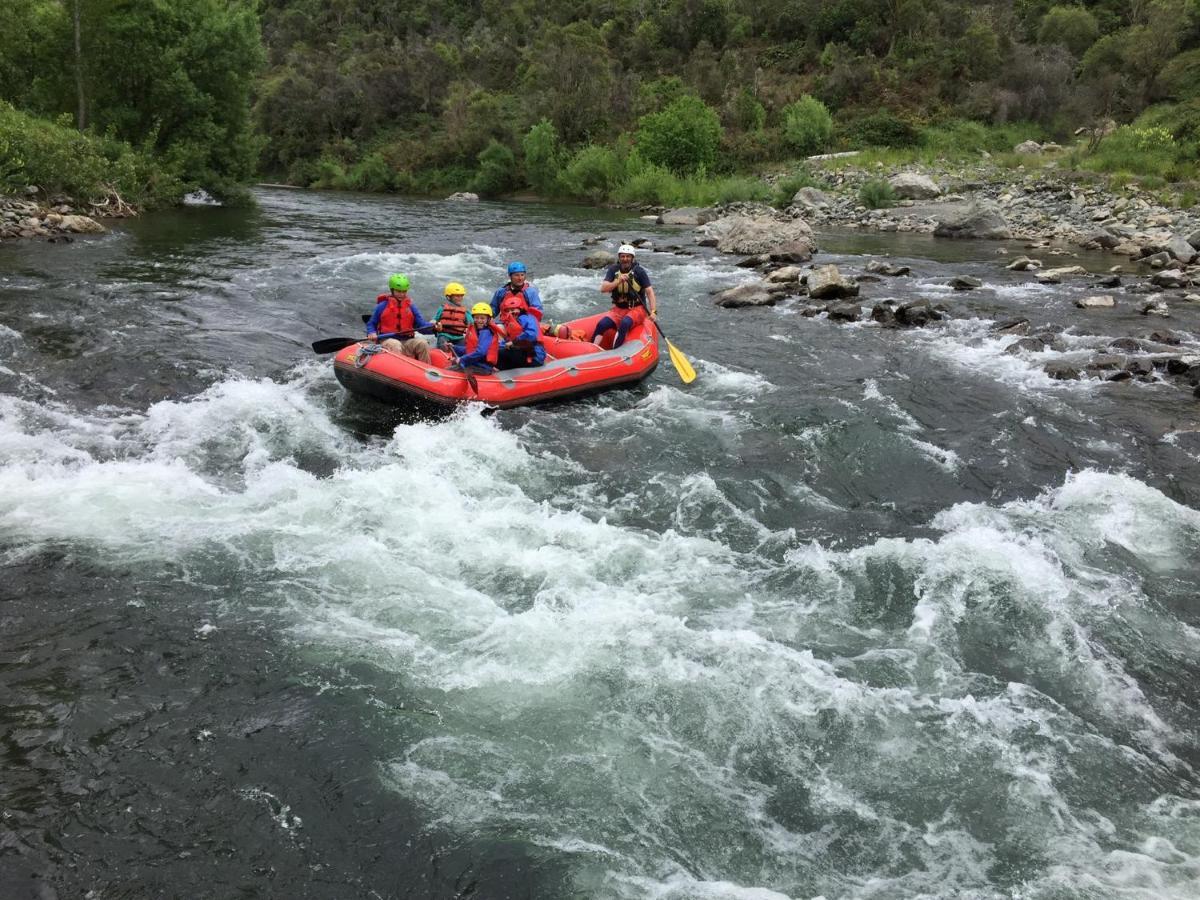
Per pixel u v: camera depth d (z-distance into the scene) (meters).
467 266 16.58
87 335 10.29
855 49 44.59
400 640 4.70
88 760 3.73
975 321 11.95
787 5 49.69
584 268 16.78
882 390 9.09
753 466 7.25
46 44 25.44
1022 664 4.73
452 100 52.69
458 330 9.19
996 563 5.63
